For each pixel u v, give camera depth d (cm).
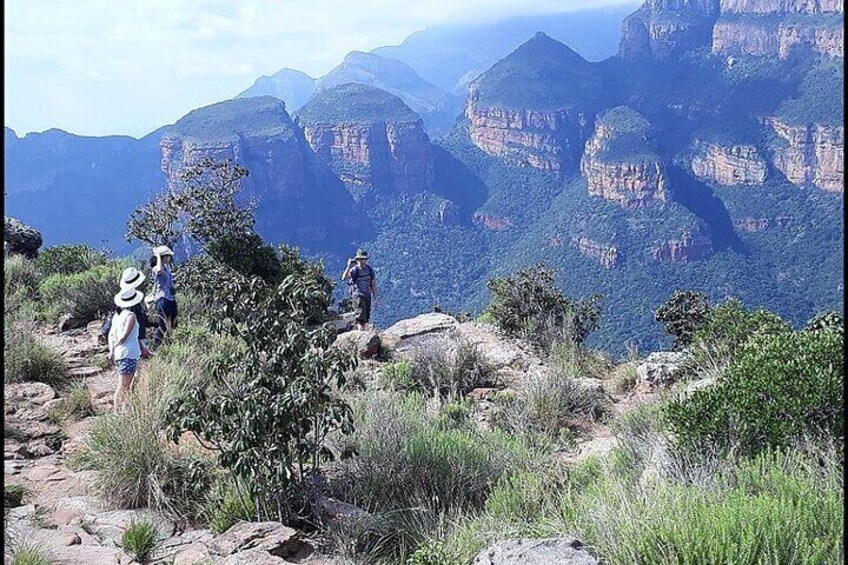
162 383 841
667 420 688
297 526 600
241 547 529
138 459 638
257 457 588
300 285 654
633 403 1056
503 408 980
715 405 637
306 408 606
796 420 593
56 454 752
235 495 620
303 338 630
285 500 606
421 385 1106
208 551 528
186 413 619
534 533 497
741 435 602
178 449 698
